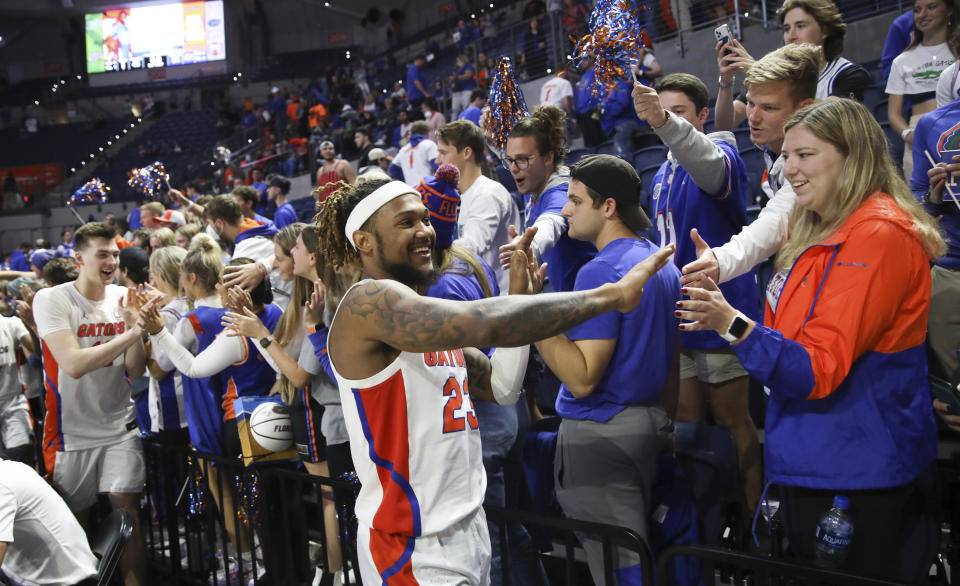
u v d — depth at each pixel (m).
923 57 3.54
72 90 27.77
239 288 3.21
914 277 1.72
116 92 27.64
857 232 1.73
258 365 3.46
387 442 1.70
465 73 10.62
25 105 27.69
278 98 19.44
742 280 2.65
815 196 1.81
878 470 1.71
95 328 3.74
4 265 13.32
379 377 1.67
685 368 2.80
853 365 1.75
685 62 8.30
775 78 2.27
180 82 27.22
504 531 2.25
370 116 14.93
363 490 1.76
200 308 3.65
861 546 1.76
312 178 13.55
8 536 2.69
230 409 3.46
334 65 25.97
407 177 6.07
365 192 1.74
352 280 2.54
